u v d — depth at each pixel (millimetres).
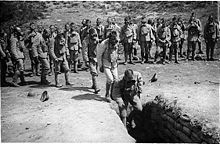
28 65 14586
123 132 5559
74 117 6156
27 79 11148
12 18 26031
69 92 8492
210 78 9664
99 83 9672
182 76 10156
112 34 6773
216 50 15023
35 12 27250
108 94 7352
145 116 7523
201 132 5027
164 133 6613
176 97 7199
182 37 13852
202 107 6215
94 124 5738
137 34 13062
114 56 6969
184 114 5773
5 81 10125
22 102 7715
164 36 12328
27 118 6363
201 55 14273
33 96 8273
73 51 11453
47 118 6254
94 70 8039
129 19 12516
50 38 9062
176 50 12656
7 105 7469
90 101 7359
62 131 5465
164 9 25984
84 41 8828
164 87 8594
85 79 10422
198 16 21016
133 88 6609
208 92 7691
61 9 29312
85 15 26266
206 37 12734
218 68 11438
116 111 7062
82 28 11648
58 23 23391
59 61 9148
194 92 7730
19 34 9789
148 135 7324
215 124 5109
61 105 7152
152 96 7719
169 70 11375
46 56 9828
